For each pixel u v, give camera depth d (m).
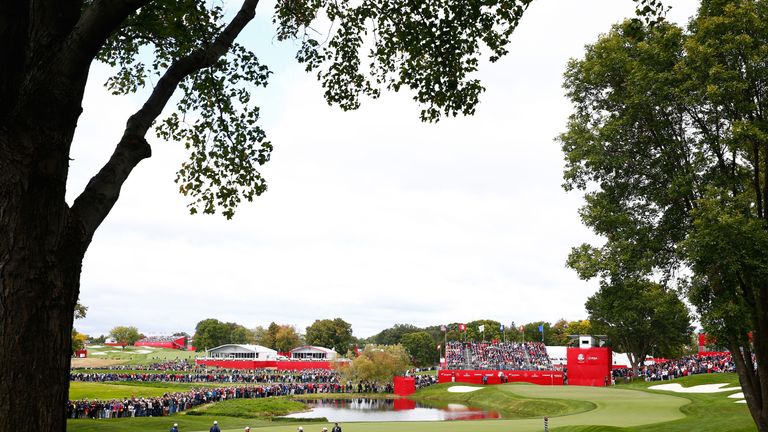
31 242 6.11
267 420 47.78
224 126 13.29
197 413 53.78
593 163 24.58
